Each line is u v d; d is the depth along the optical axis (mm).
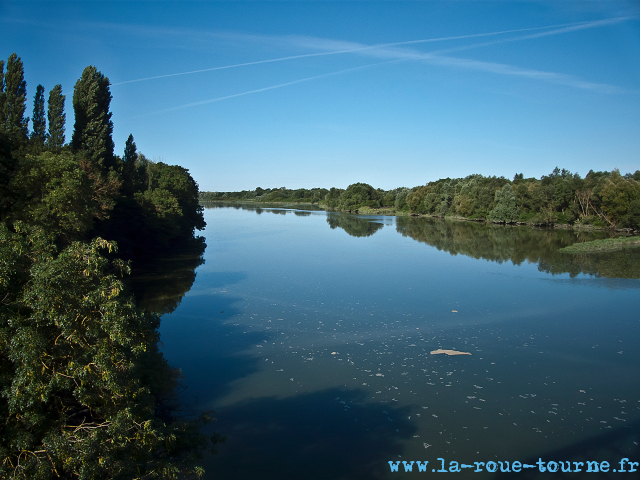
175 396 17781
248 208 191250
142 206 50219
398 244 63844
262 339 24188
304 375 19719
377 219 120500
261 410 16766
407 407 16953
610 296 33000
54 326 9383
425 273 42000
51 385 8508
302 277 40062
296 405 17141
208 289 35562
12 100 41188
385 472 13273
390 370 20203
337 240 69062
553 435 15109
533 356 21781
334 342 23719
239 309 29828
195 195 80188
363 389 18391
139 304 31016
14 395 8188
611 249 56250
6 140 26578
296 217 129625
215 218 124875
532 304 30922
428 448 14438
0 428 8609
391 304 30969
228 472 13242
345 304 30984
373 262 48125
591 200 87500
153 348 17234
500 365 20719
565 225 89812
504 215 99750
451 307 30250
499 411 16625
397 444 14641
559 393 17984
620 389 18297
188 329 25828
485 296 33156
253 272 42531
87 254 10133
